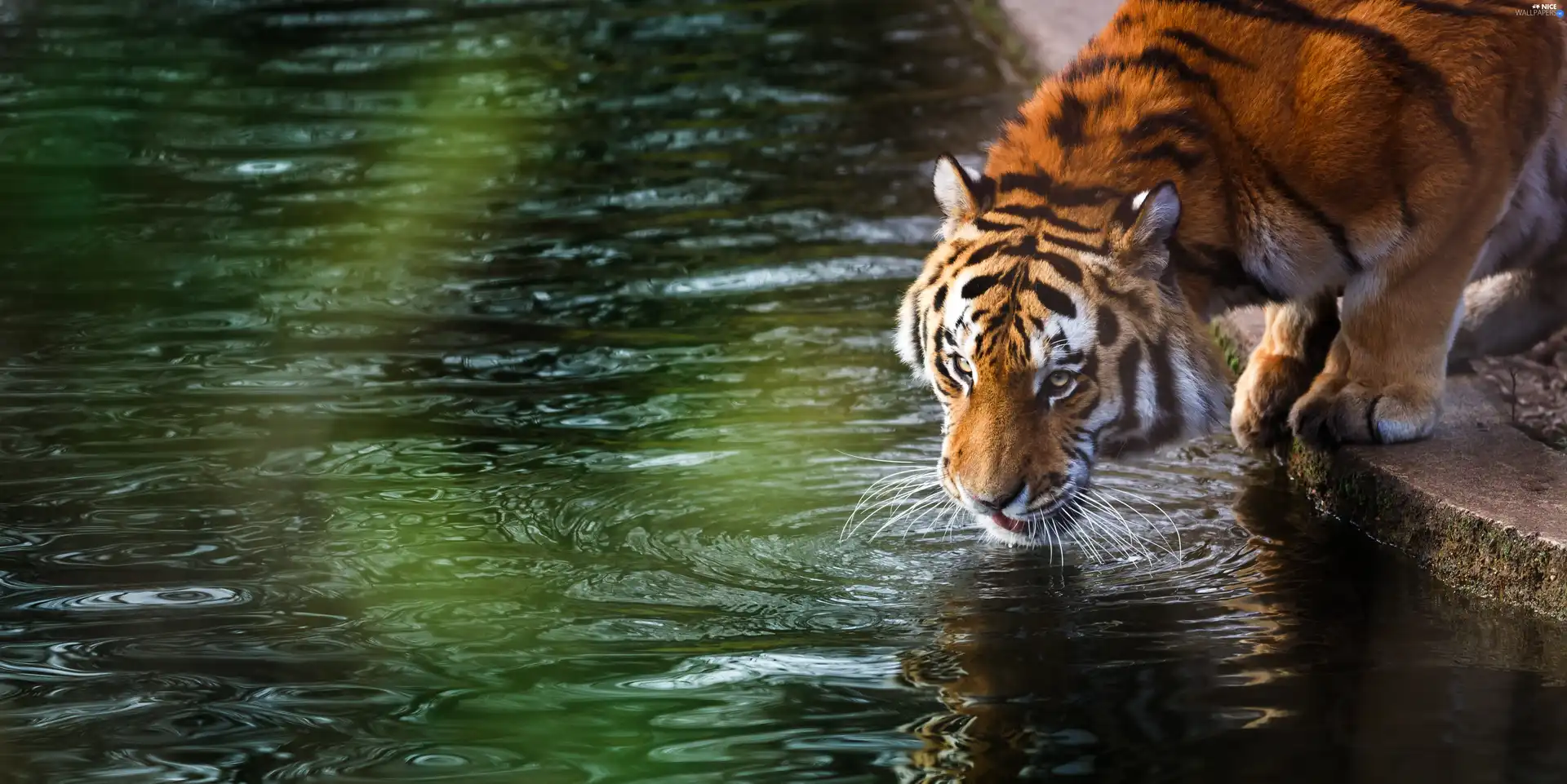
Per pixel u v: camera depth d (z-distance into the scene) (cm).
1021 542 721
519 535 797
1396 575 762
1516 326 936
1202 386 733
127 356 1038
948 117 1517
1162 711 600
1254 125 750
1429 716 592
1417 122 747
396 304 1129
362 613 706
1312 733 576
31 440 910
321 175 1332
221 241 1201
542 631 689
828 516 827
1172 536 813
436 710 603
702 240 1253
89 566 755
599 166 1416
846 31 1811
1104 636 684
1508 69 758
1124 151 740
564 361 1035
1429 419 830
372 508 823
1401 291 802
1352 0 763
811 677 639
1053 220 721
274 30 1783
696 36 1802
